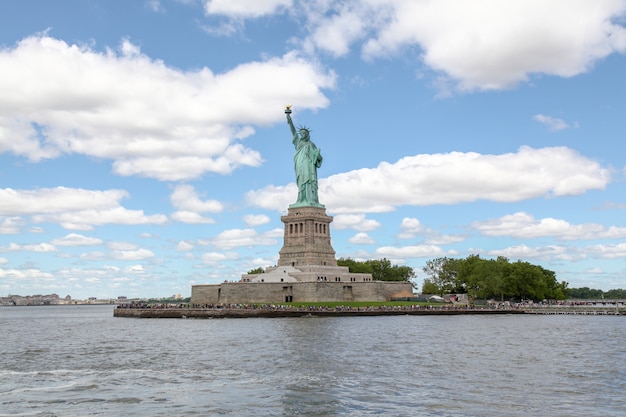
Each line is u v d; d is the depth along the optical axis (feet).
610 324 579.89
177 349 370.32
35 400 224.12
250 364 303.27
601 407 210.18
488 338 429.38
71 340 453.58
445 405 214.07
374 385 248.32
